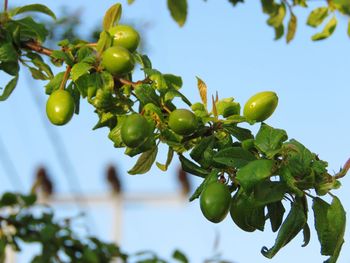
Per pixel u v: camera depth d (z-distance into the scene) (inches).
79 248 71.1
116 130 44.7
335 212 41.4
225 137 43.4
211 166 43.2
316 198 41.6
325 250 41.6
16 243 70.6
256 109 43.3
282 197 41.1
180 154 43.9
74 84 45.7
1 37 46.1
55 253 70.5
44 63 46.7
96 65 44.8
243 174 40.6
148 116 43.8
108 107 44.7
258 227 42.6
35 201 71.0
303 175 41.1
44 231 69.7
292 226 41.3
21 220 70.4
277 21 58.7
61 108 44.7
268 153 41.1
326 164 41.5
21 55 46.6
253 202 42.3
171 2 51.9
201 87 43.8
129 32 45.4
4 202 70.7
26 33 46.4
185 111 43.1
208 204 42.1
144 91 43.9
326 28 58.1
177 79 45.4
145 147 43.9
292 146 41.3
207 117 43.3
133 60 44.5
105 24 46.2
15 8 46.5
